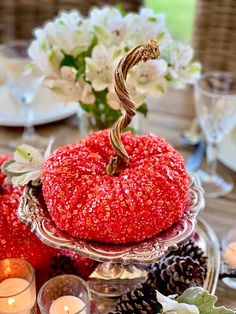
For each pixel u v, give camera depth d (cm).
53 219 37
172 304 36
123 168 38
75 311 39
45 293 39
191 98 78
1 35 100
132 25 53
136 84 50
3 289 41
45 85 54
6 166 43
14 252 42
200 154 65
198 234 50
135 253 35
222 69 89
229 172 63
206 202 57
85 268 45
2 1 97
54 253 44
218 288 45
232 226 50
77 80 52
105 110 54
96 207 35
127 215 35
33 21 99
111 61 50
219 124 60
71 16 54
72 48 52
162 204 36
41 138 68
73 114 73
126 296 40
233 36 86
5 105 74
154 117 73
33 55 53
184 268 41
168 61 53
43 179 38
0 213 42
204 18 86
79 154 39
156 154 40
